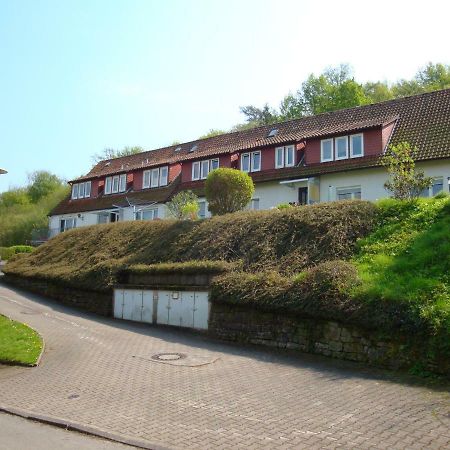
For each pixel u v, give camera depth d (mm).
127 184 42031
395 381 9141
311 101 59156
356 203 15969
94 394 8867
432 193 23062
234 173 21531
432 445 5988
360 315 10672
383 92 57156
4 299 22109
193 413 7613
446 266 11234
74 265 23578
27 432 7023
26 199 71938
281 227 16484
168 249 19500
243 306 13664
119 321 18031
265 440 6379
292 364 10914
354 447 6035
